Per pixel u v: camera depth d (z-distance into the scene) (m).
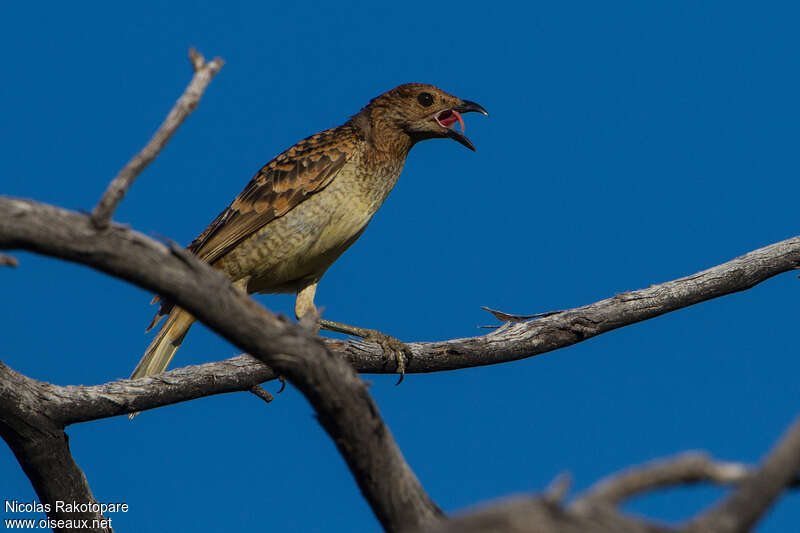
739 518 3.76
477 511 3.63
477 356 10.48
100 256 4.85
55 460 9.52
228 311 5.10
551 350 10.53
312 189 12.02
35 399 9.17
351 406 5.40
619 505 3.77
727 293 10.61
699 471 3.84
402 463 5.68
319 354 5.29
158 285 4.98
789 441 3.86
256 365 10.07
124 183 4.76
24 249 4.78
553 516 3.58
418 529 5.62
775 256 10.58
